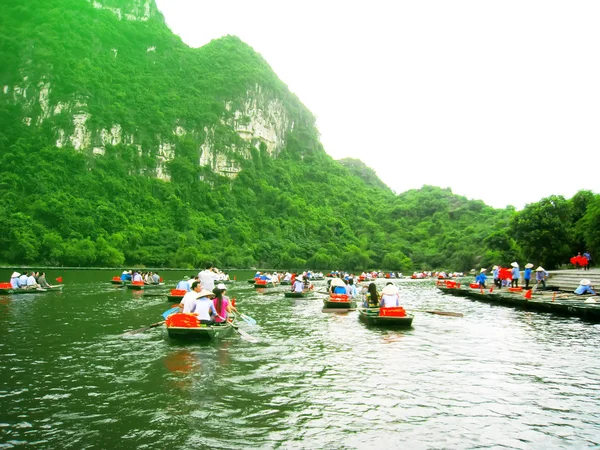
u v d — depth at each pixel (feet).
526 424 21.71
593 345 41.91
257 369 31.71
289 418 22.24
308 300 88.17
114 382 28.30
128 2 518.37
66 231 281.74
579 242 140.67
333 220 471.21
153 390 26.66
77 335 45.27
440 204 499.51
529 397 25.94
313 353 37.29
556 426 21.49
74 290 108.37
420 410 23.59
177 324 41.98
